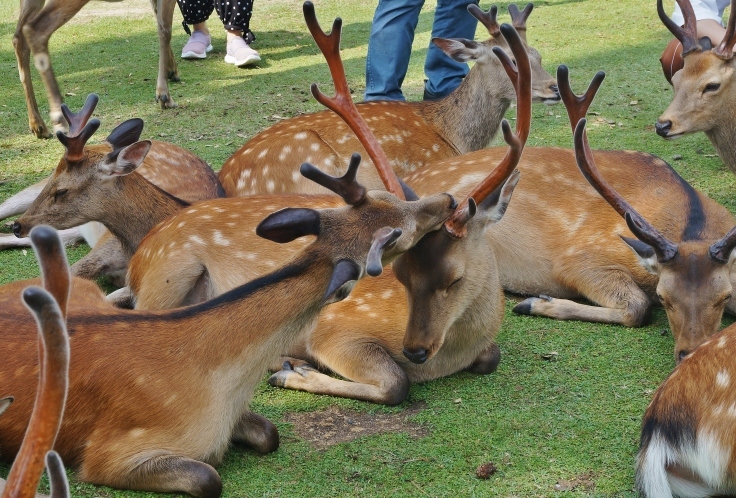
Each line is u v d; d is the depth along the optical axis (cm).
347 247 330
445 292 391
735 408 313
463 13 776
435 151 658
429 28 1114
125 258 538
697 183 658
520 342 470
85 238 585
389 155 634
